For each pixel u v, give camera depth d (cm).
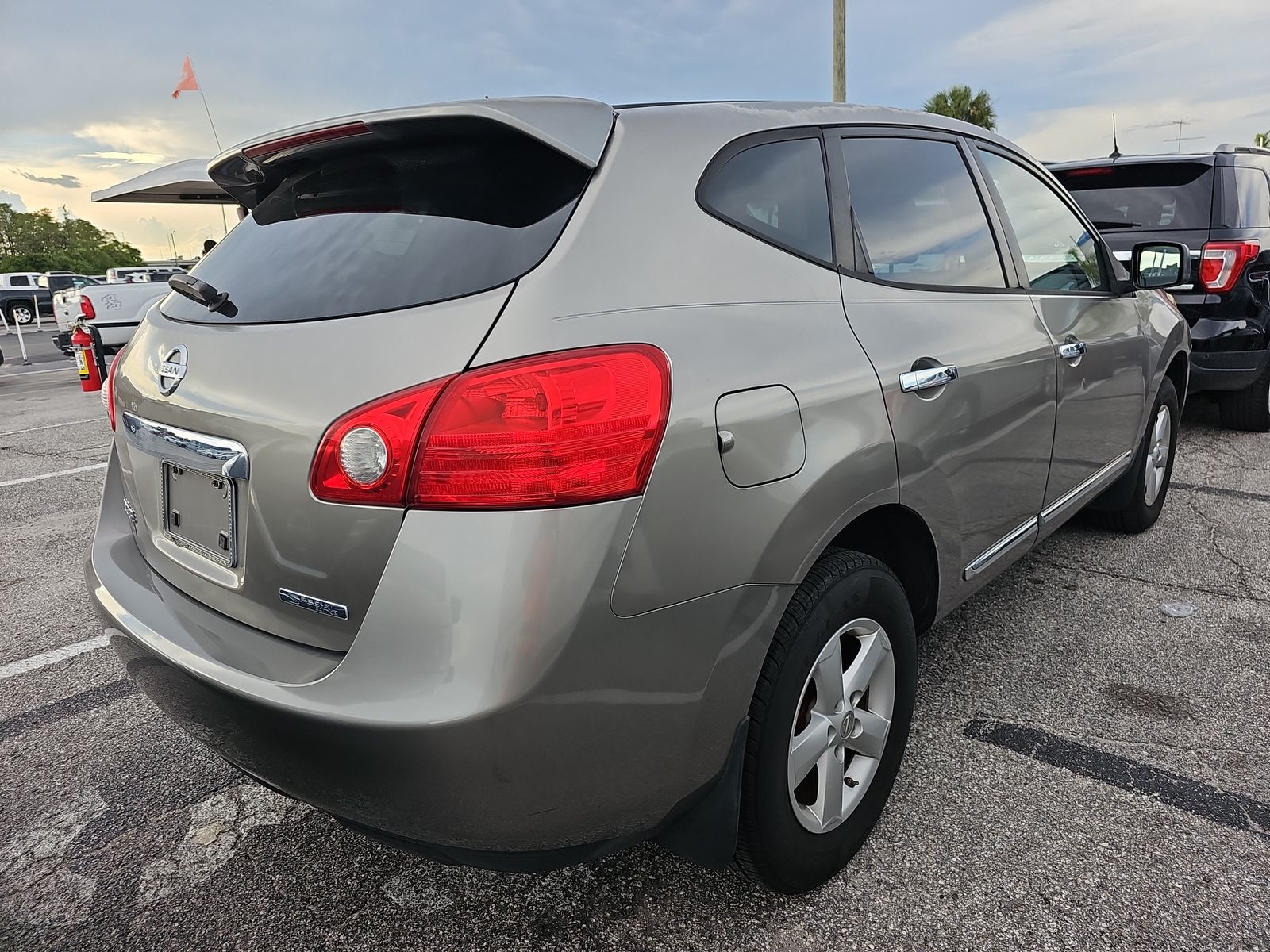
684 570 144
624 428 137
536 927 187
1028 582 359
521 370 133
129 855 215
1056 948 174
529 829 142
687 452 144
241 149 193
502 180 161
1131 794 222
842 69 1385
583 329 140
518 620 129
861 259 205
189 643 162
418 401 134
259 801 236
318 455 141
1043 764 236
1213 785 224
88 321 1006
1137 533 409
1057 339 270
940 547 215
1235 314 532
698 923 186
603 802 145
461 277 147
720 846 166
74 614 367
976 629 319
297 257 173
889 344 195
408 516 134
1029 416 252
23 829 226
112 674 312
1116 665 289
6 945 187
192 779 247
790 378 166
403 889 200
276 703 140
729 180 180
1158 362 368
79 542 466
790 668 167
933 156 246
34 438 787
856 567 183
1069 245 308
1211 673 282
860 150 219
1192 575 360
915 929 181
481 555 130
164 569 187
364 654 136
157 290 1058
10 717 282
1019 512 259
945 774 232
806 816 181
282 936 188
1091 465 312
